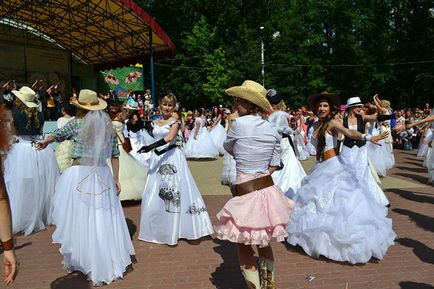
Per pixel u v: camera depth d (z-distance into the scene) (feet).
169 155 17.49
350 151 22.17
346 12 132.46
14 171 18.58
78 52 67.82
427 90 134.41
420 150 47.60
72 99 15.31
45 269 14.49
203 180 32.86
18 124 18.97
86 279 13.55
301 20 133.90
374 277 13.34
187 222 17.25
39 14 55.31
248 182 10.90
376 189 22.33
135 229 19.39
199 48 124.88
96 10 50.34
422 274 13.56
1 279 13.53
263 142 10.94
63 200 14.07
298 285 12.76
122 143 24.94
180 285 12.93
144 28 52.11
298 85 128.88
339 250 14.56
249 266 11.25
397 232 18.37
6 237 6.88
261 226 10.44
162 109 17.37
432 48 133.59
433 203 24.26
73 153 14.10
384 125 36.06
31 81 61.93
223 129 51.93
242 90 11.07
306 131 50.57
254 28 130.31
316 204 15.46
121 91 77.30
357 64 132.57
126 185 24.23
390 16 140.46
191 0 132.77
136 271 14.15
